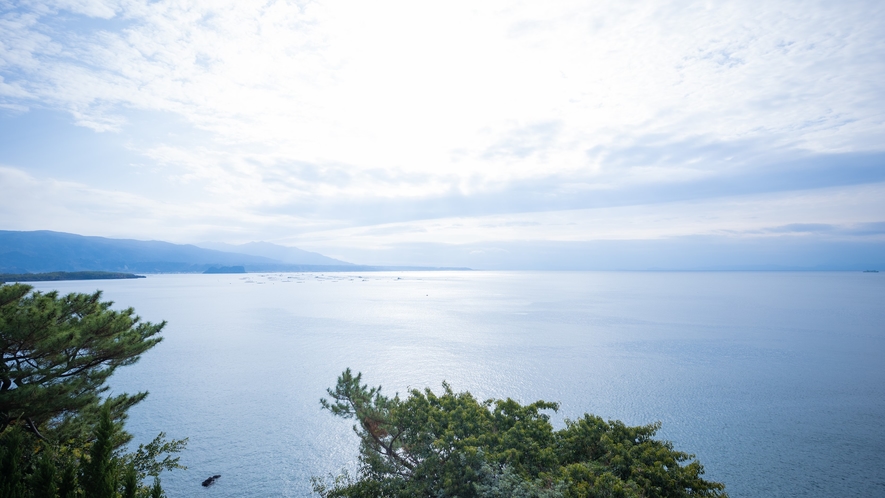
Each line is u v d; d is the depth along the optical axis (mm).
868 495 38906
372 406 25719
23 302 22484
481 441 21422
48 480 14047
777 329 130125
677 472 20031
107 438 15117
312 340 111438
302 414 57781
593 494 17359
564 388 69250
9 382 20344
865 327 133375
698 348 100312
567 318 157375
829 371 80250
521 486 17719
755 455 46562
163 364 85375
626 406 61438
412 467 22828
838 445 49000
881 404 62219
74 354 22609
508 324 141500
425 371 79375
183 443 28219
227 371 79875
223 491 39062
